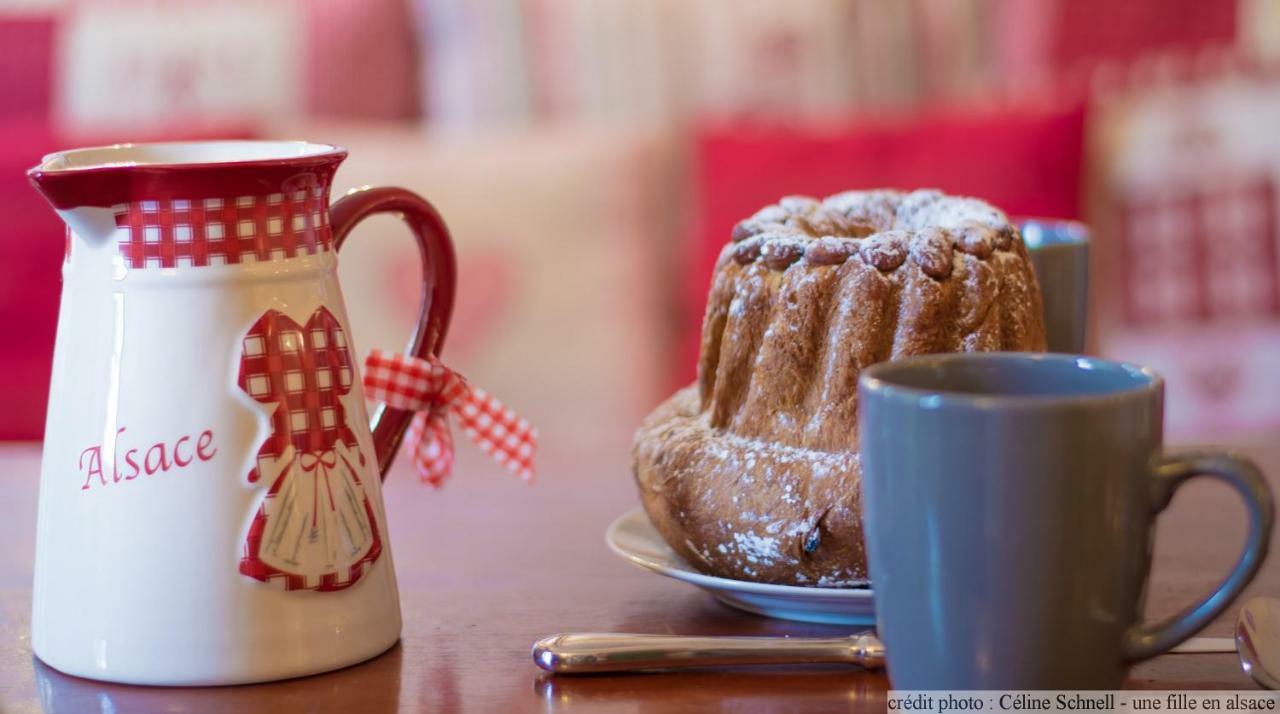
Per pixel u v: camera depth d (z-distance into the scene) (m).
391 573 1.04
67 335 1.01
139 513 0.98
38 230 2.30
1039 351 1.07
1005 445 0.89
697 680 1.01
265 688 1.00
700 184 2.44
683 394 1.13
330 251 1.02
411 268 2.35
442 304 1.11
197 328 0.98
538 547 1.18
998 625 0.90
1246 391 2.50
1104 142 2.55
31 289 2.30
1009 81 2.63
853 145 2.40
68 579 1.00
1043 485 0.89
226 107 2.58
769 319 1.06
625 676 1.01
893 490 0.91
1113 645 0.91
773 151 2.41
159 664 0.99
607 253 2.39
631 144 2.47
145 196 0.98
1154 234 2.54
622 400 2.37
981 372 0.94
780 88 2.63
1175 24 2.59
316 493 1.00
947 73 2.64
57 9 2.62
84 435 1.00
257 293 0.99
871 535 0.92
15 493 1.30
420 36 2.71
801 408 1.05
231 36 2.60
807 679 1.01
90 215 0.98
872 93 2.63
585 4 2.65
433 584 1.12
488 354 2.39
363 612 1.02
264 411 0.99
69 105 2.55
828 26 2.62
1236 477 0.90
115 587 0.99
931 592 0.91
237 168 0.98
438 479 1.14
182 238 0.98
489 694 0.99
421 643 1.05
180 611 0.99
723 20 2.63
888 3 2.63
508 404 2.39
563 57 2.65
